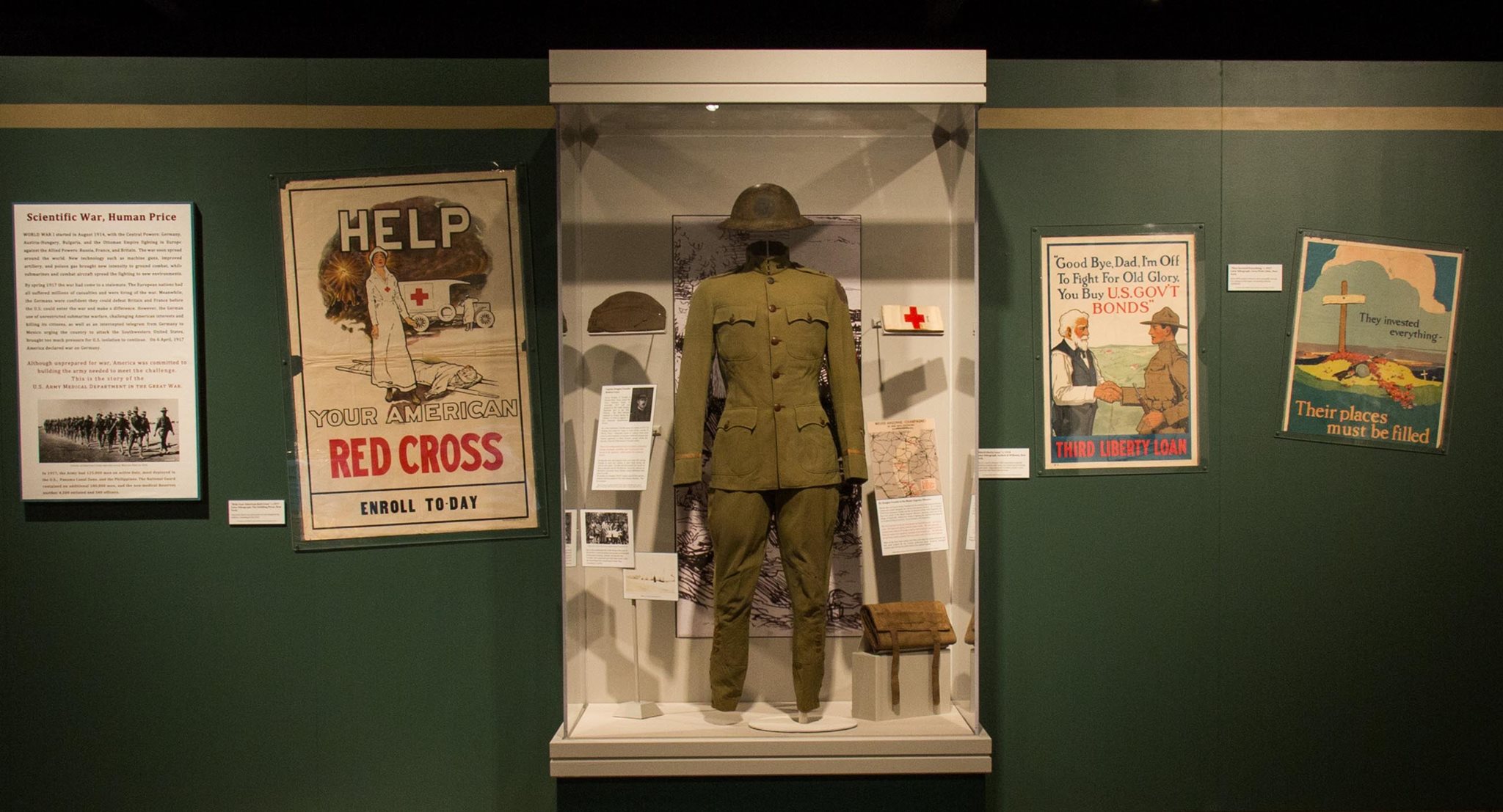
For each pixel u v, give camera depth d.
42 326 3.23
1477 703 3.39
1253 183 3.37
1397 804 3.39
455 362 3.30
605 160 3.08
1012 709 3.38
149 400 3.25
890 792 2.95
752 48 4.14
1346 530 3.39
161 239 3.25
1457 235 3.38
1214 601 3.38
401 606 3.31
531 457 3.32
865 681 3.05
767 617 3.22
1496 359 3.39
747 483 2.82
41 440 3.23
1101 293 3.36
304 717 3.30
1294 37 4.26
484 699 3.33
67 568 3.26
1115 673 3.38
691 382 2.89
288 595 3.30
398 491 3.30
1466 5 4.15
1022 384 3.37
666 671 3.22
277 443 3.29
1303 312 3.37
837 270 3.15
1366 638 3.39
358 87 3.29
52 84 3.24
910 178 3.14
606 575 3.21
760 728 2.98
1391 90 3.38
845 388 2.91
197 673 3.29
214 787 3.29
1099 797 3.38
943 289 3.16
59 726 3.25
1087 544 3.38
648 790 2.93
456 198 3.29
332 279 3.27
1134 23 4.28
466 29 4.22
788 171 3.13
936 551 3.20
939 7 3.86
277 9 4.15
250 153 3.27
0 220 3.23
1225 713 3.38
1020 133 3.36
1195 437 3.37
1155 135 3.37
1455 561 3.39
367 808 3.31
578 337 3.02
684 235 3.10
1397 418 3.38
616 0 4.14
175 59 3.27
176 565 3.28
